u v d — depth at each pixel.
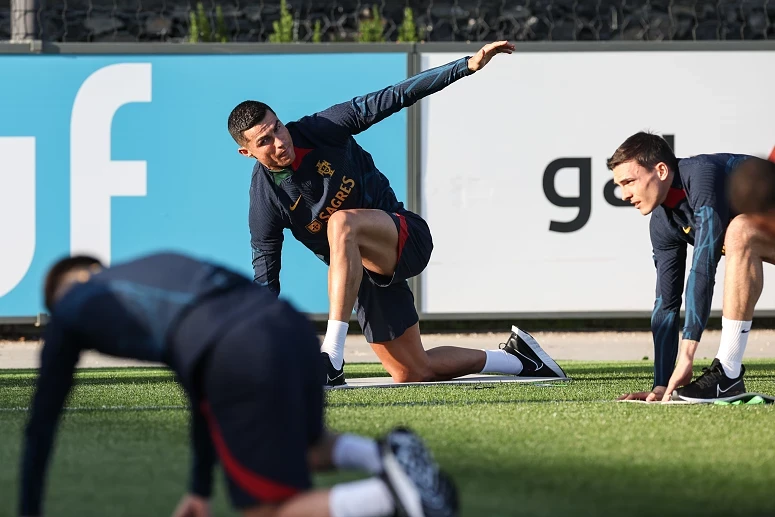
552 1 36.25
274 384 6.90
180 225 28.33
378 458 7.48
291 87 28.50
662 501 8.25
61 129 28.09
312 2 36.00
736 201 12.05
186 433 12.23
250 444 6.86
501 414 13.43
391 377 20.52
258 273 18.02
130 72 28.16
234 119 16.44
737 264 14.20
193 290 7.19
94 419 13.50
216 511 8.20
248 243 28.44
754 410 13.51
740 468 9.61
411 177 28.56
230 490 6.98
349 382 18.88
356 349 28.34
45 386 7.25
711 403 14.28
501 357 19.69
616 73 28.72
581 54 28.69
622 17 36.25
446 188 28.64
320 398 7.71
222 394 6.93
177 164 28.28
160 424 13.00
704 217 13.89
